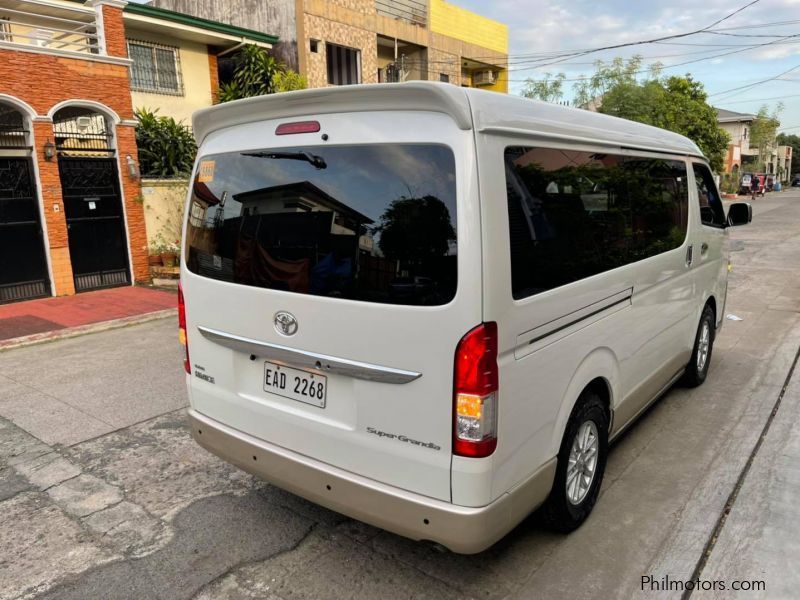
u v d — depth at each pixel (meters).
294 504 3.44
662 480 3.60
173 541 3.09
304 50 16.30
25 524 3.27
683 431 4.28
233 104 2.76
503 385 2.28
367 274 2.36
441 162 2.20
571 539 3.04
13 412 4.96
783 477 3.59
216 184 2.96
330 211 2.47
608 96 24.42
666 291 3.97
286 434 2.73
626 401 3.52
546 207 2.57
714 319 5.28
